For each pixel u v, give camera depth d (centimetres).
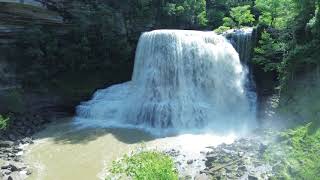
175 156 2606
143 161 1541
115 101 3981
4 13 3575
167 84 3878
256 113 3753
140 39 4159
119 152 2775
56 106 4019
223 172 2223
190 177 2211
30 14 3734
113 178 2167
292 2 3500
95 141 3052
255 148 2612
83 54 4206
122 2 4641
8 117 3334
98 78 4356
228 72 3962
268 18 4212
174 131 3388
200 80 3900
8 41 3784
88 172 2433
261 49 3603
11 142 2997
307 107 2694
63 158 2686
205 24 5856
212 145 2875
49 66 4069
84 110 3944
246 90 3897
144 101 3828
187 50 3888
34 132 3359
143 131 3359
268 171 2070
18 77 3831
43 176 2377
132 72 4616
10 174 2383
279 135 2070
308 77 2894
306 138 1670
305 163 1463
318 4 2925
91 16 4241
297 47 2991
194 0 5666
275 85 3672
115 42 4369
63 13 4078
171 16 5341
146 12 4844
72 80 4197
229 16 6300
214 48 3972
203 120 3669
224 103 3912
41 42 3962
